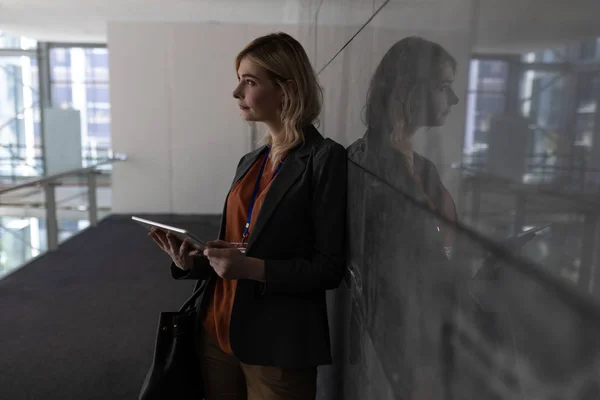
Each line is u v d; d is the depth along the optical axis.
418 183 0.69
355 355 1.23
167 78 6.71
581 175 0.32
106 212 7.41
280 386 1.32
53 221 5.39
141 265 4.91
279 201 1.28
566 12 0.34
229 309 1.39
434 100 0.62
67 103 9.68
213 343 1.44
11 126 9.37
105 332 3.31
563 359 0.33
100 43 9.64
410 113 0.75
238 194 1.44
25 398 2.47
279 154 1.33
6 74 9.37
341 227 1.28
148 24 6.61
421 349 0.67
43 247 5.44
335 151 1.27
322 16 2.19
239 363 1.43
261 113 1.35
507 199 0.42
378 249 0.96
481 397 0.47
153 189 6.93
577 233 0.32
